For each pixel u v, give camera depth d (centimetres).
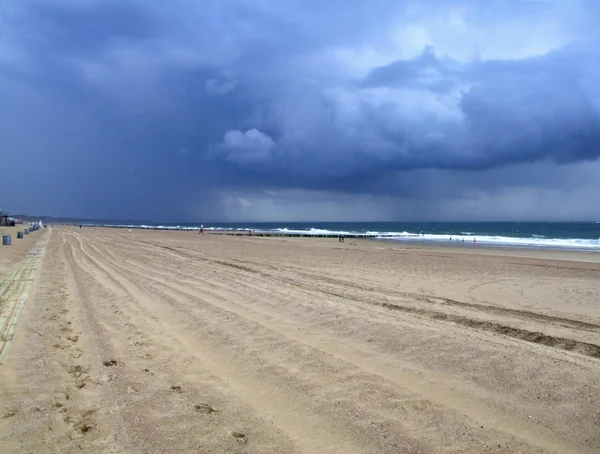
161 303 833
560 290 1175
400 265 1820
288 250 2717
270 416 361
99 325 662
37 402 383
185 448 307
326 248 3127
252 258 2016
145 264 1562
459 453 305
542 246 3997
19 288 987
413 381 439
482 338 605
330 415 362
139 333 619
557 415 364
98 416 357
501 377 448
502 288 1200
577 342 618
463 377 449
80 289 984
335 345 562
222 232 7681
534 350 550
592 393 408
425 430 338
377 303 883
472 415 364
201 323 675
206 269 1442
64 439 319
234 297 903
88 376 449
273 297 908
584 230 9419
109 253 2031
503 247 3788
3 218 7481
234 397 399
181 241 3703
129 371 465
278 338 593
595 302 987
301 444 315
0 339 577
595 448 314
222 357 514
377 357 514
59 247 2380
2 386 418
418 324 684
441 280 1341
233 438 323
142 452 301
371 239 5775
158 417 356
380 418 357
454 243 4584
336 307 807
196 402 387
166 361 499
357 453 304
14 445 310
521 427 344
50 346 550
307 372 463
